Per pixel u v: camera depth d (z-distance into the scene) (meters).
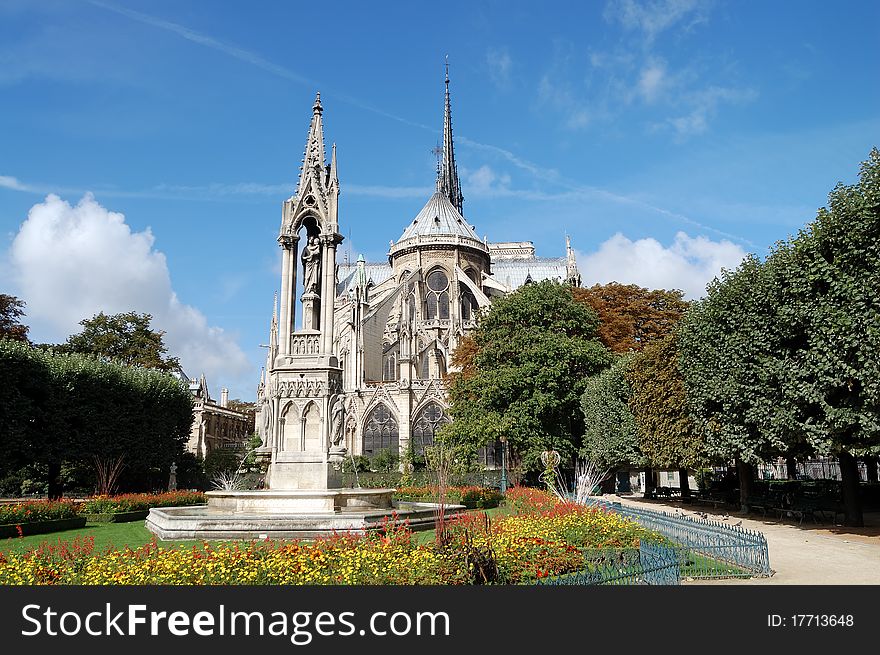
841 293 24.33
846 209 24.94
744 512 36.25
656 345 41.03
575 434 55.78
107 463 47.25
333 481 24.39
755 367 28.69
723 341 31.62
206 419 100.00
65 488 52.22
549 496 31.44
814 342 25.48
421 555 13.30
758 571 16.80
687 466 37.03
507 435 51.06
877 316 22.59
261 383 99.94
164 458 53.44
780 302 28.19
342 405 25.59
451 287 106.12
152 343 73.94
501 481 50.31
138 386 50.91
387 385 89.38
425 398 88.12
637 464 47.06
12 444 40.81
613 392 48.09
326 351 25.33
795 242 27.45
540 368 52.53
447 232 110.81
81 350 69.94
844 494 28.70
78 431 45.50
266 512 22.16
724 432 31.16
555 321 56.66
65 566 13.31
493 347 56.78
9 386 40.84
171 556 13.34
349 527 19.95
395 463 79.56
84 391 46.38
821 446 25.12
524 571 13.55
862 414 23.27
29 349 43.59
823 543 23.45
